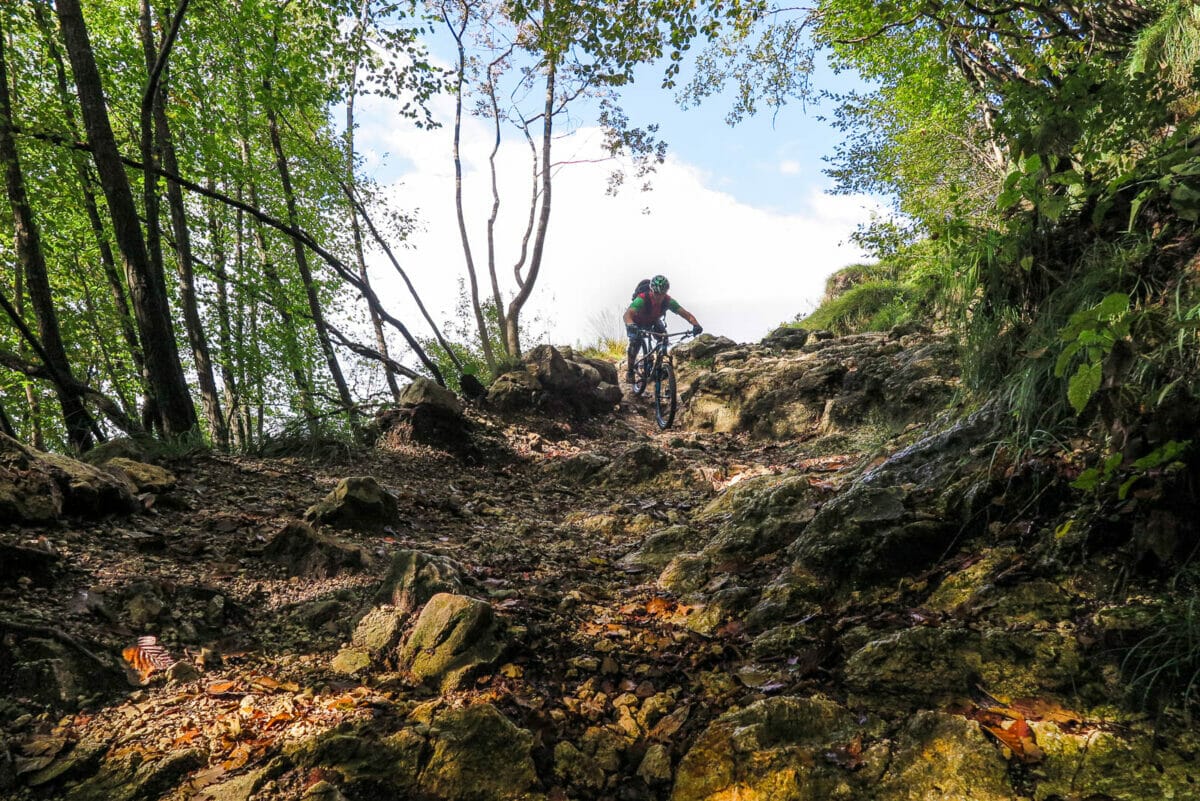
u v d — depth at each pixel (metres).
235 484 4.67
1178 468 2.15
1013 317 3.55
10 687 2.18
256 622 2.84
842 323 14.75
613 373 11.70
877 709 2.13
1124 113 2.74
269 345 7.83
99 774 1.92
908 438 4.23
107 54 7.28
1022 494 2.73
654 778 2.07
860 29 6.02
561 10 5.20
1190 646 1.92
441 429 6.88
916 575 2.76
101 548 3.11
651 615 3.11
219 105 8.10
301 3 7.04
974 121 9.16
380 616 2.83
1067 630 2.18
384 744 2.05
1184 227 2.93
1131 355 2.44
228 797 1.85
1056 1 4.68
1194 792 1.64
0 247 8.62
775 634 2.67
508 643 2.66
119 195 5.50
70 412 6.07
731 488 4.83
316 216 9.18
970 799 1.73
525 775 2.03
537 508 5.46
